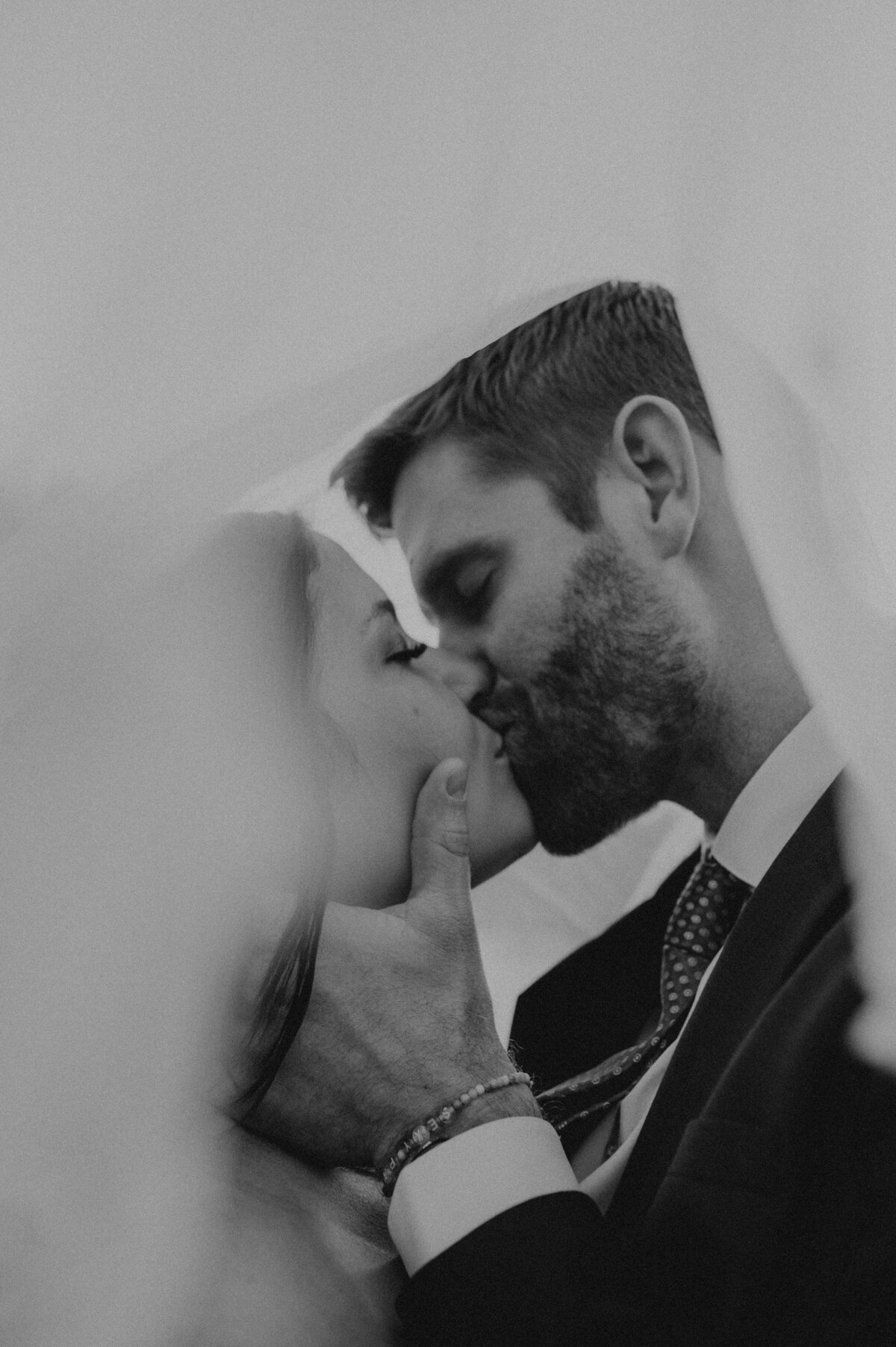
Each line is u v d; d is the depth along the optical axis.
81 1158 0.57
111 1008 0.58
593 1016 0.78
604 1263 0.61
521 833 0.76
